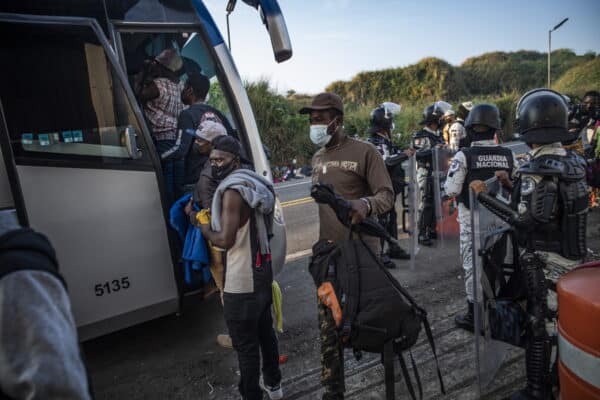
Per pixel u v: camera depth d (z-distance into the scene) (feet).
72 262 9.14
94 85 9.43
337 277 6.77
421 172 18.48
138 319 10.14
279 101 52.11
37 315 3.01
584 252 7.54
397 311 6.50
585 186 7.53
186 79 12.83
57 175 8.94
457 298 13.24
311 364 10.18
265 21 11.57
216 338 11.78
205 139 9.52
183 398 9.23
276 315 8.90
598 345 5.59
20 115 8.63
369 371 9.63
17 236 3.34
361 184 7.91
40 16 8.89
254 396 7.86
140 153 9.93
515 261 8.38
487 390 8.71
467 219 11.10
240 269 7.52
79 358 3.24
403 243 19.22
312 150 51.01
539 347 7.68
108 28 10.70
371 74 128.06
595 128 21.21
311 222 23.94
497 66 149.18
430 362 9.82
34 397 2.89
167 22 11.57
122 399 9.27
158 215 10.14
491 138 11.39
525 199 7.63
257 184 7.52
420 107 77.05
